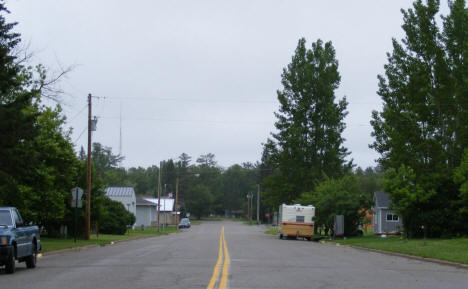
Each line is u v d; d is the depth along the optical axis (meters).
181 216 132.88
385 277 14.82
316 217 48.72
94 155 134.00
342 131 62.16
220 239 42.88
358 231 47.72
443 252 24.02
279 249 29.08
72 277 14.05
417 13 37.88
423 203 36.66
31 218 33.69
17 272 15.86
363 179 113.19
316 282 13.22
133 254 23.84
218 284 12.50
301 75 61.31
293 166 61.31
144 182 169.88
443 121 37.84
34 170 27.94
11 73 22.92
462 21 36.56
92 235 45.47
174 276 14.24
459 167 34.09
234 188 187.25
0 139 22.00
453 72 36.91
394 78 39.47
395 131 38.16
